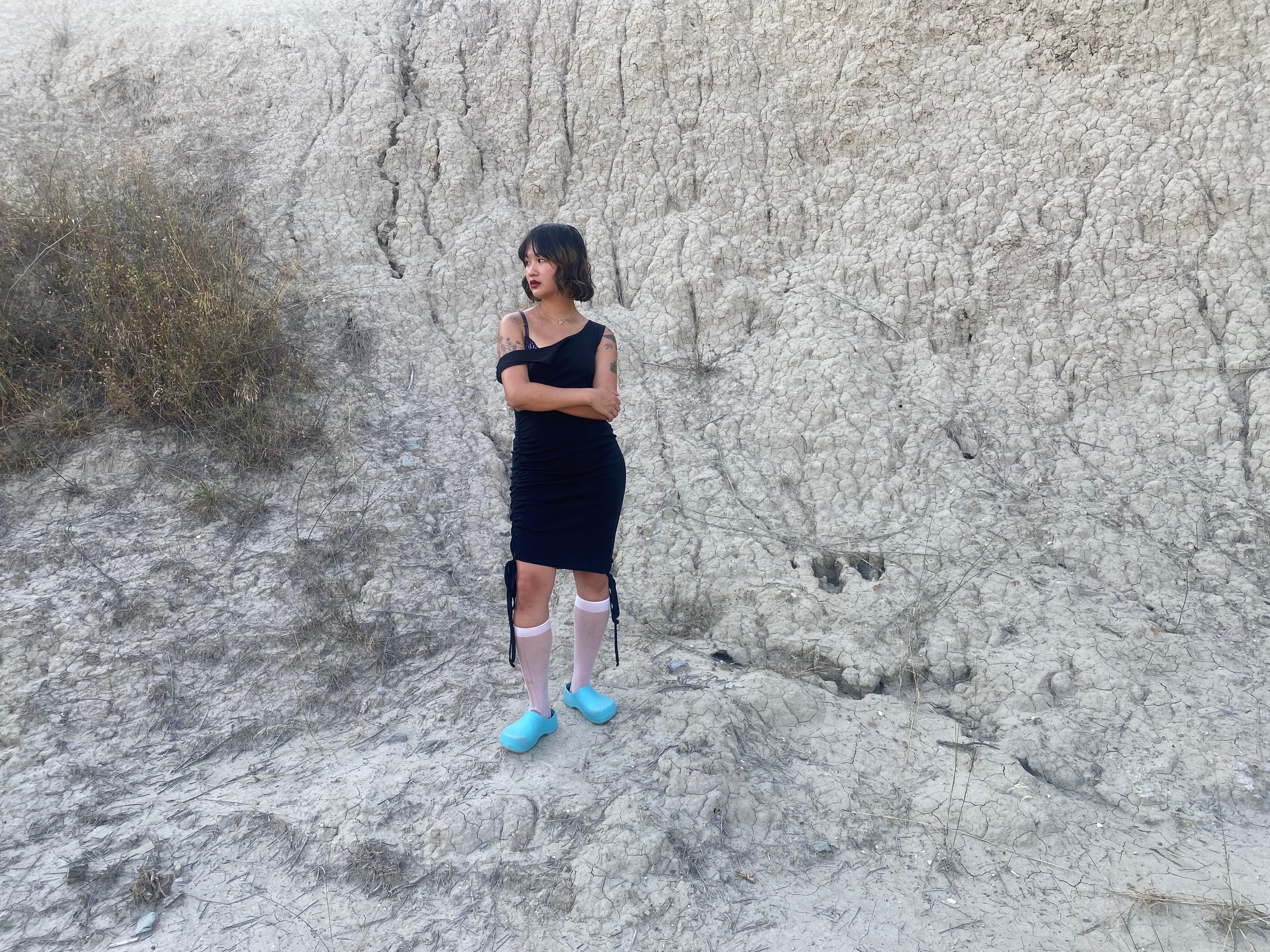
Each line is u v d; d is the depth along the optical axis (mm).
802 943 2412
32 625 3457
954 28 5828
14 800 2871
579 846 2658
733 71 6102
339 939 2420
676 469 4609
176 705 3307
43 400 4348
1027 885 2641
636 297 5543
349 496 4289
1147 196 5094
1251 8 5262
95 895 2549
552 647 3709
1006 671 3479
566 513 2875
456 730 3240
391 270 5680
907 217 5434
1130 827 2885
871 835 2826
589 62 6336
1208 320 4762
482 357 5297
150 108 6898
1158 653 3574
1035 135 5457
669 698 3316
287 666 3508
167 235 5281
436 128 6277
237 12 7309
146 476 4172
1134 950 2402
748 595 3990
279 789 2975
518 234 5855
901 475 4469
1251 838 2824
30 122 6770
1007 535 4141
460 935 2422
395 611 3816
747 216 5672
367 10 7289
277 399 4637
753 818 2846
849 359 4891
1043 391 4730
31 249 5121
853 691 3557
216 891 2578
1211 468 4324
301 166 6168
